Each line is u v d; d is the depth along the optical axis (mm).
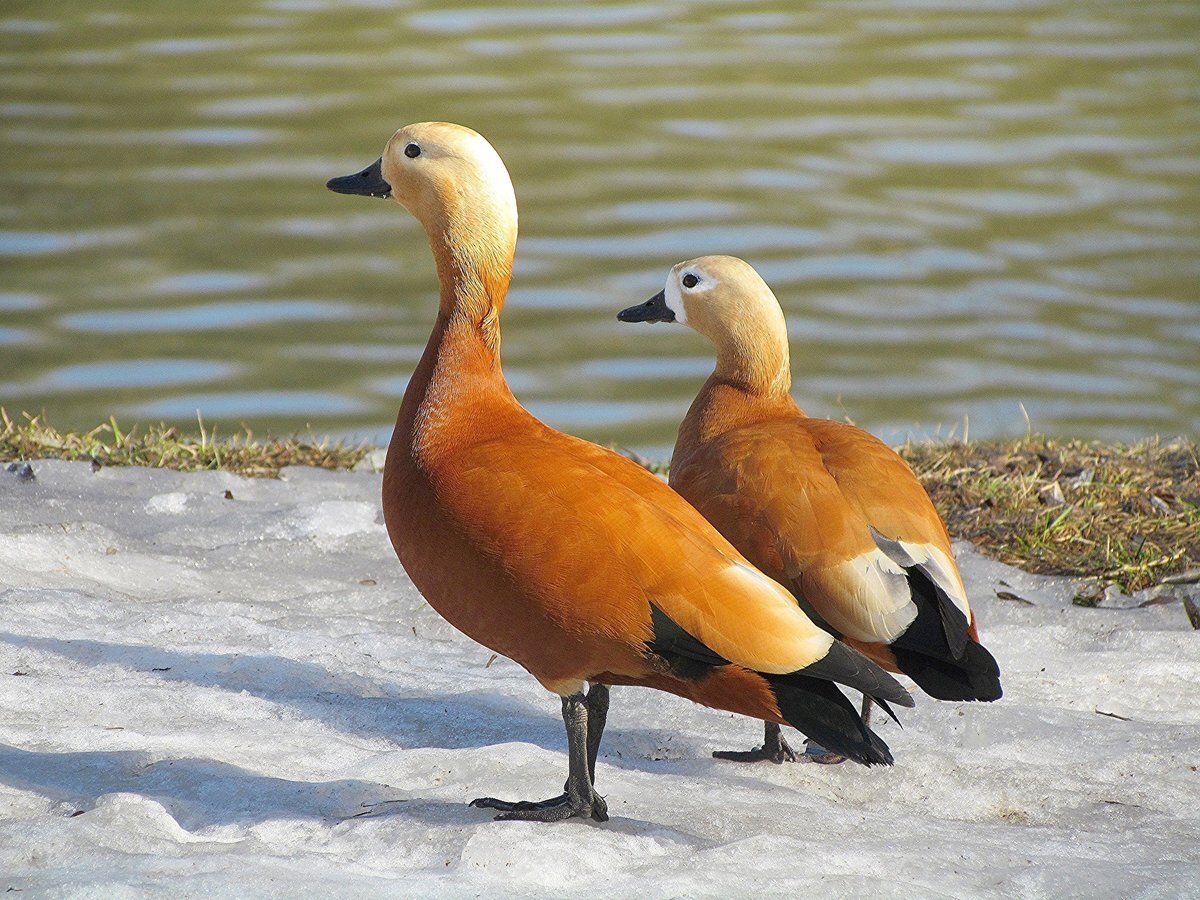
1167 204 34594
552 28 50906
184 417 24000
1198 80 45219
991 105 42469
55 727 8242
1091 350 27500
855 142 38969
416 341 27469
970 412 24938
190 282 29844
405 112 40062
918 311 29156
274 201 34000
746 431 9266
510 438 7461
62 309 28438
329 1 54250
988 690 7875
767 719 6992
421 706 9000
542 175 36000
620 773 8047
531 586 6965
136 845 6758
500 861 6637
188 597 10562
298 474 13836
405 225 33969
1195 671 9891
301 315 28641
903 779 8227
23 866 6570
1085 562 11742
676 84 44125
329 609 10664
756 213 33844
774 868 6789
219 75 43688
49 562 10797
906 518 8438
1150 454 14070
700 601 6840
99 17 51125
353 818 7211
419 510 7328
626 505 6996
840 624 8211
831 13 54562
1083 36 51281
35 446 13680
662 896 6441
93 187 34281
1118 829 7660
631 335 28594
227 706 8812
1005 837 7465
